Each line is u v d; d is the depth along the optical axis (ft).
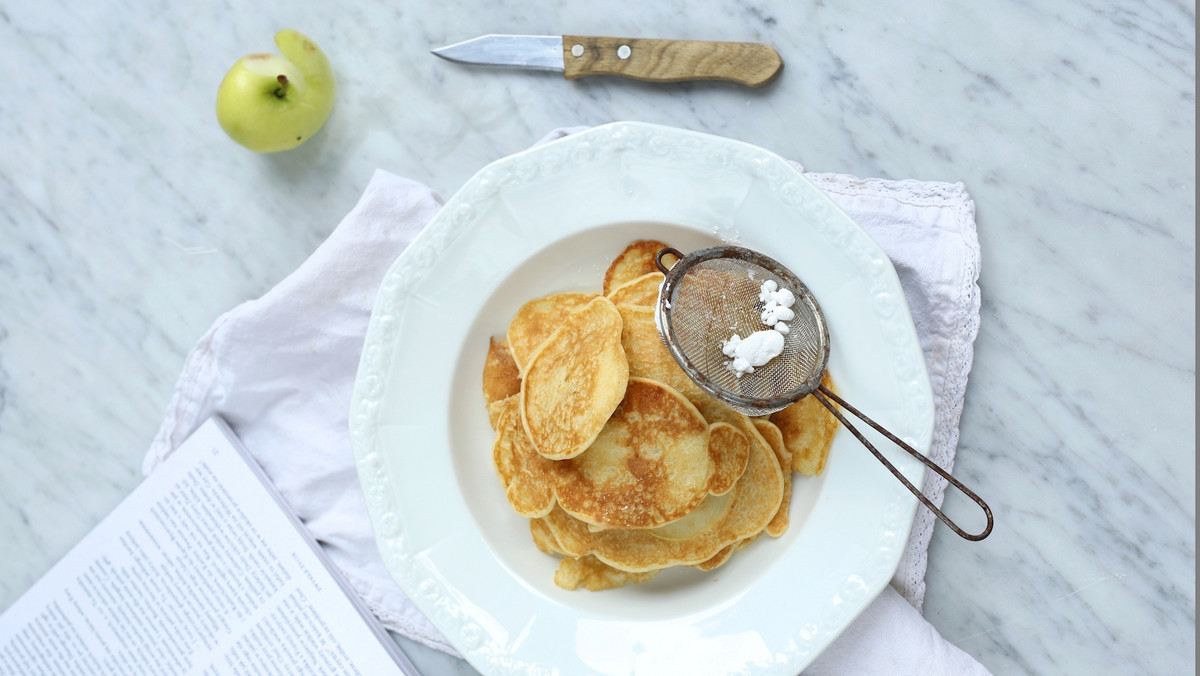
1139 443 2.38
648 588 2.31
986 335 2.40
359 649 2.44
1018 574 2.40
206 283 2.51
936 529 2.41
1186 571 2.36
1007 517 2.40
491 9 2.46
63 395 2.54
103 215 2.52
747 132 2.43
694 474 2.23
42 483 2.55
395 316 2.27
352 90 2.48
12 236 2.53
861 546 2.24
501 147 2.47
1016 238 2.40
